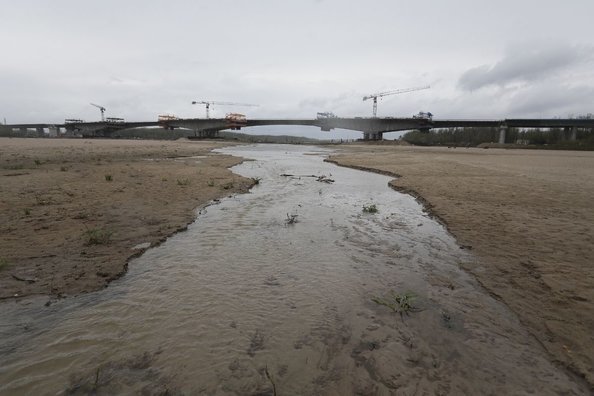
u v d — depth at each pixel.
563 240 8.10
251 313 4.89
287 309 5.02
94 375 3.62
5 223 8.41
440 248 7.79
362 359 3.96
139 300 5.19
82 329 4.42
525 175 21.11
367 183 18.58
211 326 4.54
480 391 3.49
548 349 4.11
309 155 46.06
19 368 3.70
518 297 5.37
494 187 15.99
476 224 9.59
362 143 98.94
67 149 36.19
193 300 5.22
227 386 3.48
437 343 4.27
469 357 4.00
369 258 7.14
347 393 3.44
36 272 5.91
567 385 3.57
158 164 24.34
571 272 6.22
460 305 5.21
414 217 10.82
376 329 4.56
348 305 5.18
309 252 7.43
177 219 9.66
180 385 3.47
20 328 4.41
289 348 4.12
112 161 25.50
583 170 24.72
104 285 5.60
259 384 3.52
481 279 6.07
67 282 5.61
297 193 14.89
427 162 30.92
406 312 4.98
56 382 3.51
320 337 4.36
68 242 7.38
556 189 15.45
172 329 4.45
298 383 3.56
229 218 10.20
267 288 5.68
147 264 6.60
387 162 30.84
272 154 47.94
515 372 3.76
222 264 6.66
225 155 37.84
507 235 8.58
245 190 15.09
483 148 76.44
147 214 10.06
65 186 13.46
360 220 10.33
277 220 10.09
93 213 9.81
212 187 15.02
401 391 3.48
